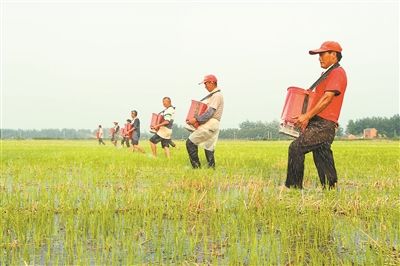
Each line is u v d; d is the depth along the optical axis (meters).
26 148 26.66
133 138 19.12
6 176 8.71
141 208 5.16
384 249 3.65
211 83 10.44
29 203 5.45
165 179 8.12
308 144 7.07
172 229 4.32
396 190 7.00
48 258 3.37
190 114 10.38
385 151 22.83
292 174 7.20
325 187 7.20
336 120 7.16
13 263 3.26
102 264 3.26
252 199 5.51
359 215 5.09
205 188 6.89
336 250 3.70
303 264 3.33
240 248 3.68
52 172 9.34
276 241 3.92
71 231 3.92
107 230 4.16
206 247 3.73
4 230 4.14
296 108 7.12
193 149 10.39
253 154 18.25
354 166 11.45
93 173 8.98
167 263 3.33
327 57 7.16
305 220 4.73
